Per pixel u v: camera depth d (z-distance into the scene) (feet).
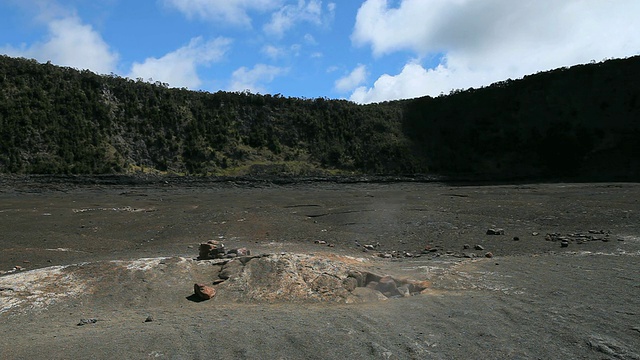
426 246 47.67
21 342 21.91
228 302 27.89
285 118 199.00
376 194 115.24
